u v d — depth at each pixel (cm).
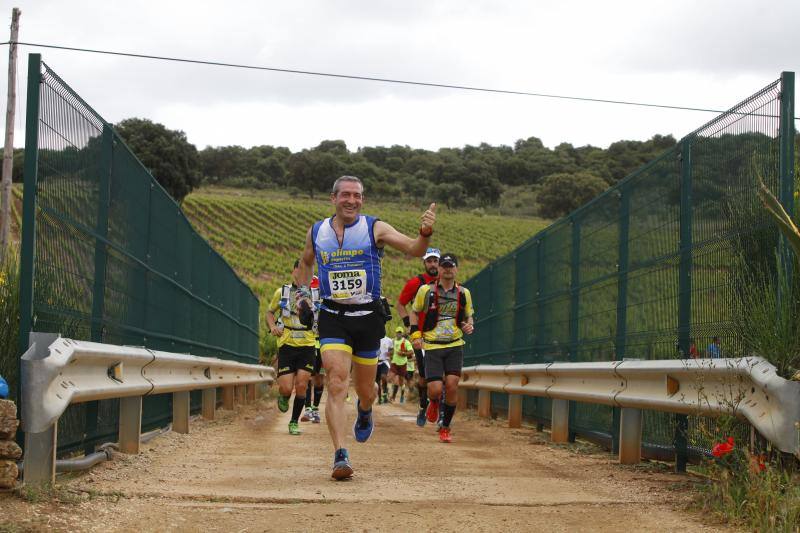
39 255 502
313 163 15388
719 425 520
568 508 479
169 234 978
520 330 1308
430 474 630
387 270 7481
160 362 779
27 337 483
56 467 522
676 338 665
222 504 469
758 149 545
